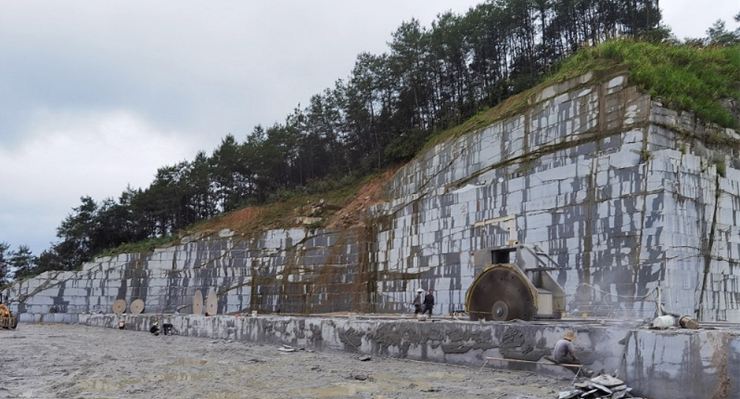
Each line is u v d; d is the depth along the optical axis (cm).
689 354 1164
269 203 5606
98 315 4984
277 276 4800
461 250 3409
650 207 2425
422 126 5547
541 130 3045
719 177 2588
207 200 6875
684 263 2359
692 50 3144
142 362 2148
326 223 4791
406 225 3931
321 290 4491
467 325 1803
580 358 1451
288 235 4872
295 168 6588
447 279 3491
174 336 3703
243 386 1557
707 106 2736
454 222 3494
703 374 1134
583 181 2739
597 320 1858
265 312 4762
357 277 4281
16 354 2423
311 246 4709
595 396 1223
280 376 1722
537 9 5050
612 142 2659
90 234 6981
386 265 4062
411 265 3809
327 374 1739
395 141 5281
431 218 3700
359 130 6109
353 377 1662
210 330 3472
